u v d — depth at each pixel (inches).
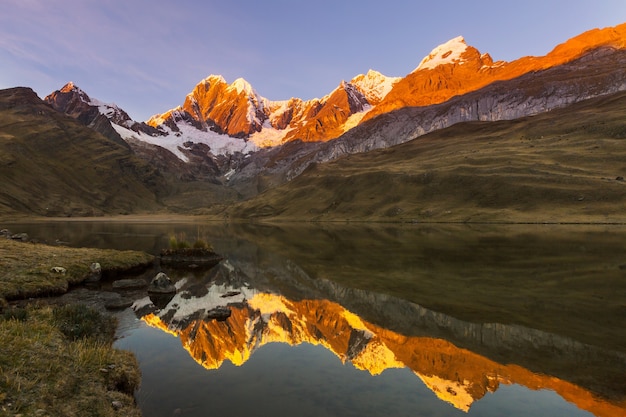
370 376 458.3
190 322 739.4
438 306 792.9
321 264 1541.6
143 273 1355.8
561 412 358.3
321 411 363.6
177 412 368.8
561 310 735.7
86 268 1215.6
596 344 549.6
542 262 1365.7
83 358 454.3
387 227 4832.7
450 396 397.7
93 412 346.0
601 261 1350.9
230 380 451.2
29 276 993.5
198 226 6323.8
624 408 365.1
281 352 556.1
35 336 484.7
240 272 1392.7
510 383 427.5
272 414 360.2
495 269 1251.8
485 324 658.8
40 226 5492.1
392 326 666.8
